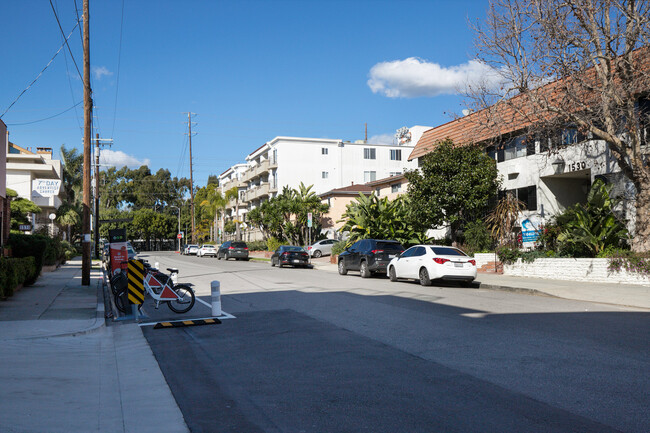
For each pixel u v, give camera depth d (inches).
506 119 858.1
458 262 697.0
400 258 790.5
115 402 229.1
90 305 551.8
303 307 512.1
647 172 644.1
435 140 1128.8
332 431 185.5
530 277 788.0
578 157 855.1
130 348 351.3
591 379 241.3
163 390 245.9
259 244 2153.1
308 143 2341.3
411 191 1029.2
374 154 2423.7
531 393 222.5
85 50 782.5
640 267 625.6
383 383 243.4
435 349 312.8
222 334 384.2
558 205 940.6
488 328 377.4
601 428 181.6
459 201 962.7
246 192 2736.2
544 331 362.6
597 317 427.2
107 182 4320.9
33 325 424.2
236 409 213.8
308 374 263.9
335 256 1365.7
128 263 472.4
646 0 605.9
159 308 545.3
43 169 1791.3
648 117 674.8
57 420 202.5
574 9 642.2
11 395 232.1
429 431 182.4
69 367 295.0
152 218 3850.9
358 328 389.7
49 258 1059.3
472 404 210.2
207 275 995.3
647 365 265.3
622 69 643.5
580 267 704.4
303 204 1782.7
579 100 663.8
